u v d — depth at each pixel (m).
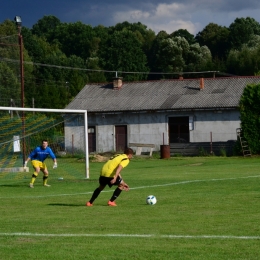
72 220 13.77
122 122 58.09
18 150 34.94
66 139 54.94
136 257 9.52
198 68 104.31
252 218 13.39
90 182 25.88
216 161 42.75
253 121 47.47
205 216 13.87
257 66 99.25
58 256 9.72
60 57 108.00
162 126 56.50
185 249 10.09
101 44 121.38
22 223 13.48
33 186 24.55
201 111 54.97
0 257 9.73
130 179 26.50
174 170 33.47
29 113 43.50
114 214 14.65
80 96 62.69
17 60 78.06
